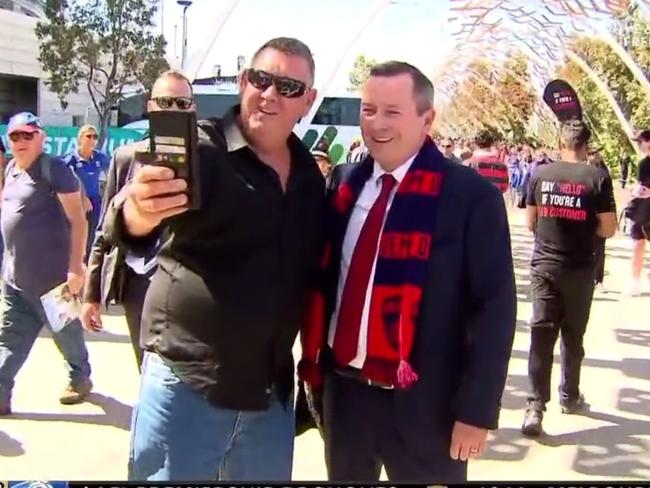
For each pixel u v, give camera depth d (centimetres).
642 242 831
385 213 219
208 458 214
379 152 218
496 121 2908
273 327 213
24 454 356
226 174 203
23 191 398
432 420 219
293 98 207
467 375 215
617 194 1689
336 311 229
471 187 214
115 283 305
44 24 1210
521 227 1489
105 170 688
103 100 1161
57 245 403
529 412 402
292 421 236
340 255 228
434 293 212
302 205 217
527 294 830
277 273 211
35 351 537
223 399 210
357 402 229
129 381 473
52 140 1095
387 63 221
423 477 223
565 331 424
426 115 219
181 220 204
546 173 404
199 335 209
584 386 491
